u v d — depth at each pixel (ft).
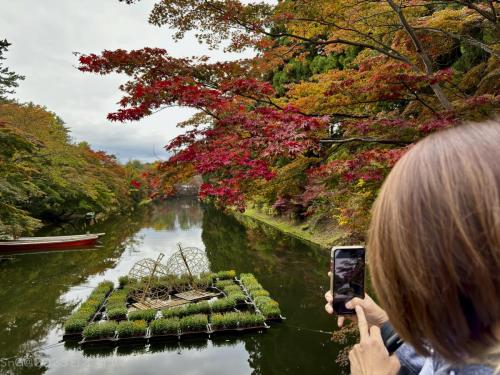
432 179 1.82
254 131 17.79
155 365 31.04
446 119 15.72
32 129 92.53
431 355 1.92
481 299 1.67
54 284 56.18
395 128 18.54
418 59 26.96
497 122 1.98
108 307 41.63
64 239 81.30
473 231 1.69
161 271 52.49
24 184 66.49
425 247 1.75
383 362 2.62
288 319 39.32
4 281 57.52
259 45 23.45
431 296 1.73
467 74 25.73
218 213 171.32
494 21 21.71
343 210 22.75
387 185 2.01
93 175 129.49
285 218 102.73
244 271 59.57
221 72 21.33
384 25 25.59
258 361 31.30
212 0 20.89
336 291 4.01
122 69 19.69
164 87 17.70
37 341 35.94
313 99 21.61
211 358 32.01
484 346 1.73
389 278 1.88
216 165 16.72
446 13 24.20
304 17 23.07
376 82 18.34
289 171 21.13
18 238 80.33
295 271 58.29
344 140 18.99
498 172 1.74
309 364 30.50
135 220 144.05
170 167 19.31
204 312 40.63
